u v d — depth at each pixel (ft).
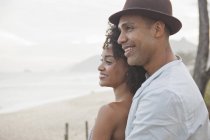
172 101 5.86
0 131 97.60
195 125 6.18
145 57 6.40
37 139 86.28
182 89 6.10
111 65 7.36
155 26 6.31
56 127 101.65
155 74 6.32
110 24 7.39
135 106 6.30
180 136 5.94
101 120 7.07
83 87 389.19
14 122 116.47
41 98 265.54
